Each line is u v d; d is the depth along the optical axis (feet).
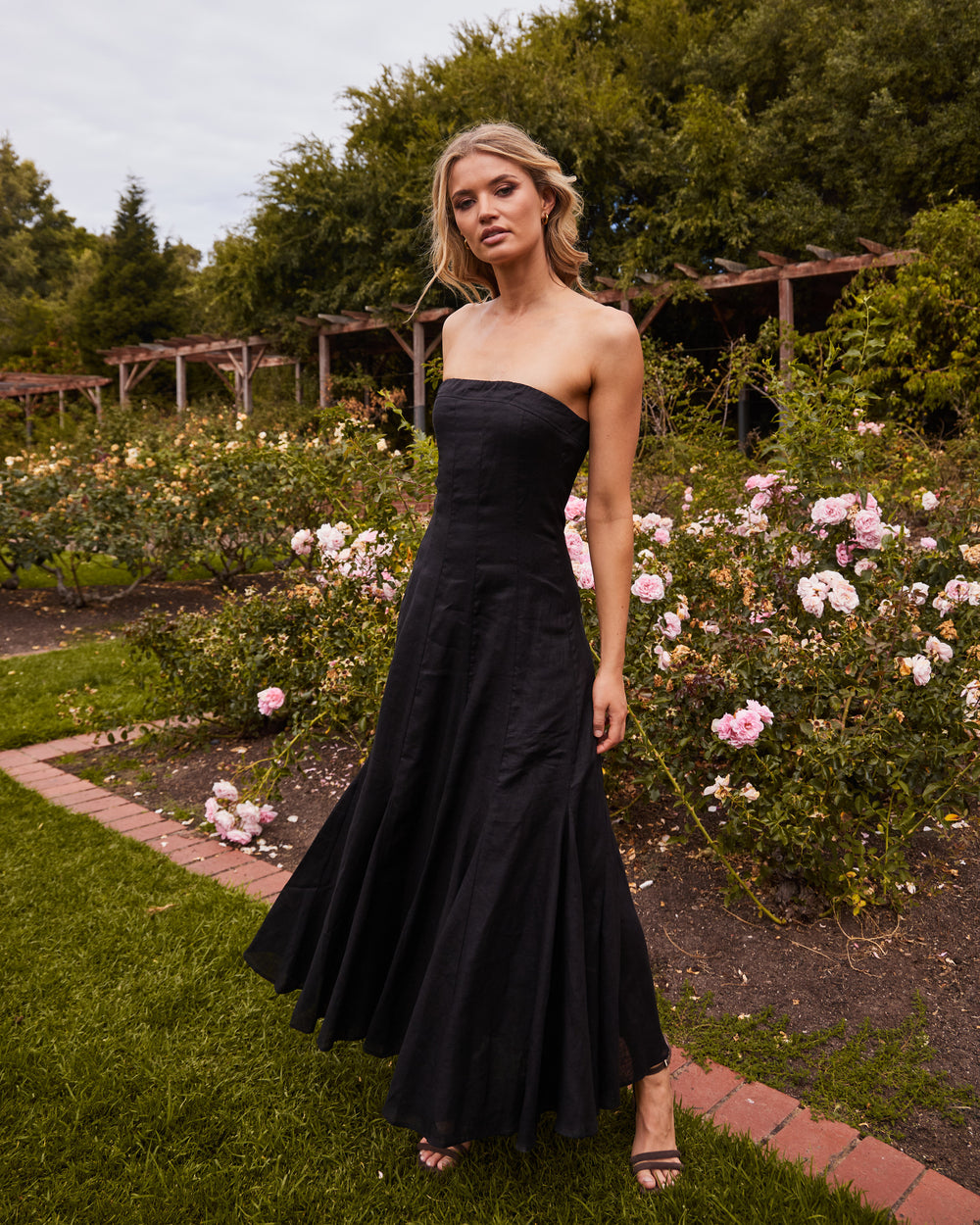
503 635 5.11
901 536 10.31
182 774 12.69
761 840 8.30
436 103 56.29
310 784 12.05
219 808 10.30
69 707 15.81
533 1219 5.04
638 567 10.19
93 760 13.44
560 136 49.65
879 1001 7.13
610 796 10.12
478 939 4.84
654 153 50.39
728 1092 6.19
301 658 13.64
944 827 9.21
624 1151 5.56
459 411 5.17
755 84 54.75
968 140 42.50
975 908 8.29
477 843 5.04
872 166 46.39
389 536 11.75
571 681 5.18
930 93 44.45
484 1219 5.02
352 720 11.85
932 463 17.51
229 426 34.14
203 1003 7.06
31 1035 6.62
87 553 25.21
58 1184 5.24
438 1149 5.41
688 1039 6.73
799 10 51.42
